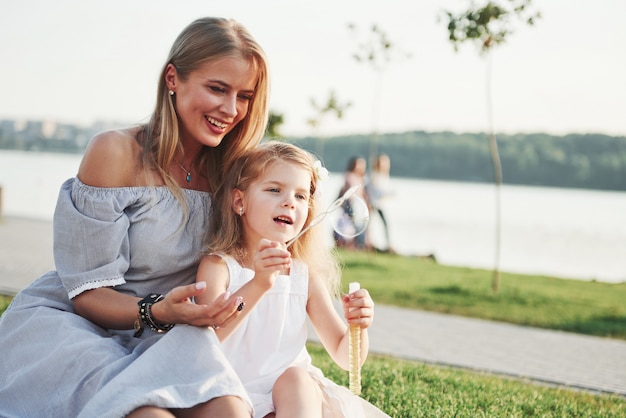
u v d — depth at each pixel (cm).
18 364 246
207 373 223
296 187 277
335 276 305
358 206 298
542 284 970
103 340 241
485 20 911
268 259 244
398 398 395
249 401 227
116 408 208
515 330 695
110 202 254
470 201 2652
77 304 254
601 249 1458
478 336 654
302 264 287
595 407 431
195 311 229
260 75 278
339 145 5450
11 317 257
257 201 274
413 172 5491
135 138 270
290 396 244
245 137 286
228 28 271
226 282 268
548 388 476
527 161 5125
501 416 380
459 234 1638
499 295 862
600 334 698
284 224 274
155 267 265
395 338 623
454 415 373
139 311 242
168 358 225
